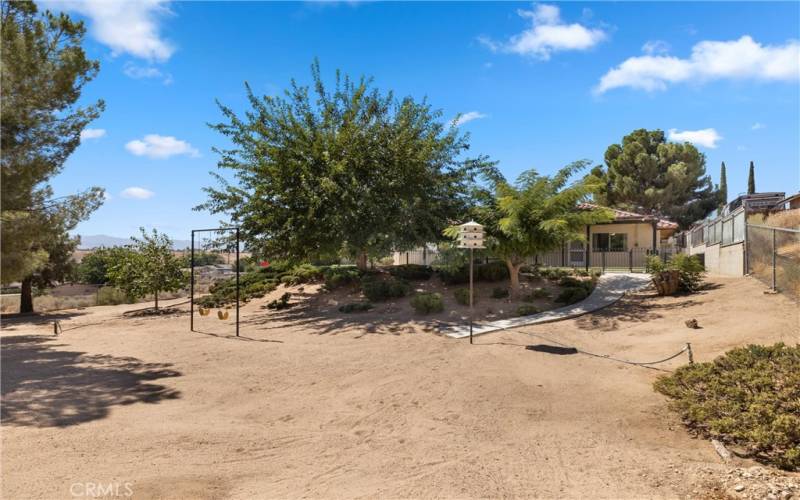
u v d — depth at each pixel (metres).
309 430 6.04
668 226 30.88
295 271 22.55
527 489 4.31
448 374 8.51
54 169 13.70
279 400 7.36
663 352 9.45
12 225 12.60
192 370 9.26
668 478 4.45
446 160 18.48
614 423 6.09
